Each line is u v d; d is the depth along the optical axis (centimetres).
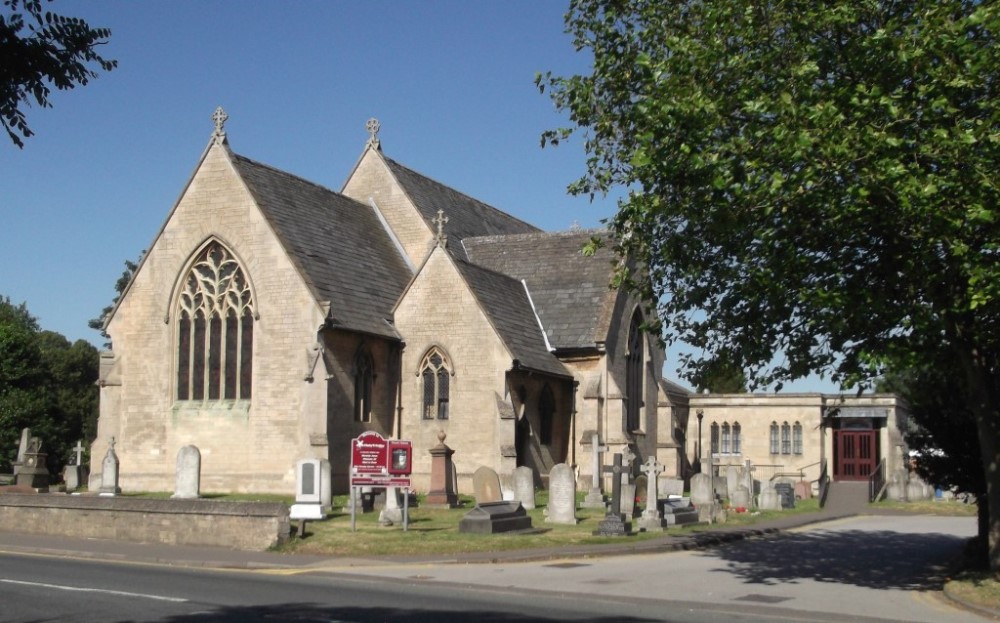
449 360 4559
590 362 4956
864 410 6675
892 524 4369
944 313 2003
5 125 1071
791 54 2134
